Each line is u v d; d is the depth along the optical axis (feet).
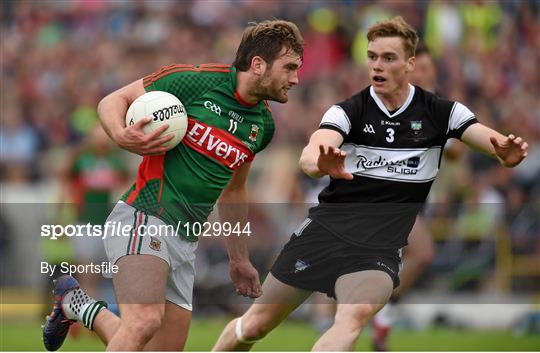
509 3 227.81
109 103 70.28
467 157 169.17
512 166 71.67
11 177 196.75
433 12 210.38
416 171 75.20
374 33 74.64
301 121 184.34
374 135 74.74
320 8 221.87
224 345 79.97
